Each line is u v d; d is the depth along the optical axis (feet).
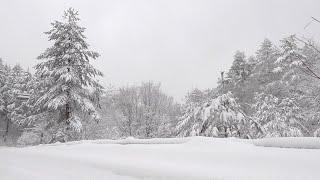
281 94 96.53
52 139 77.92
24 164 23.75
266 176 14.12
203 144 23.99
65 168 20.42
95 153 28.02
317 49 15.88
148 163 19.97
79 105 78.38
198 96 79.46
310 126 84.89
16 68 192.85
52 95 76.84
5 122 183.93
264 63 120.37
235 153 19.70
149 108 135.03
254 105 95.50
